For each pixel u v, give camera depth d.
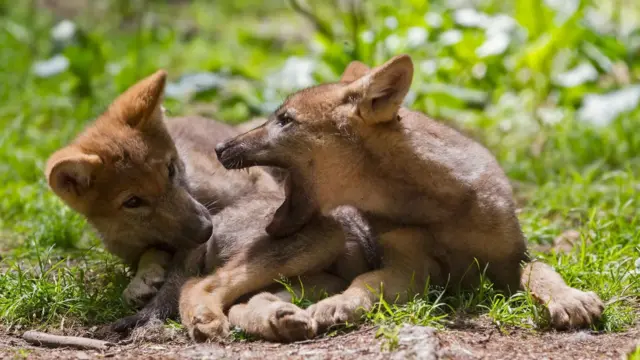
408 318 8.72
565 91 17.53
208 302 8.92
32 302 9.62
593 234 11.70
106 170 10.02
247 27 26.23
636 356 7.74
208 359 8.02
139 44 20.95
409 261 9.44
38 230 12.11
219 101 17.98
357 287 9.03
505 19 18.73
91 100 18.20
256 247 9.52
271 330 8.48
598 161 14.72
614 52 18.17
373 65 17.70
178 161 10.45
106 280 10.59
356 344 8.19
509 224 9.48
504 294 9.62
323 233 9.61
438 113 17.23
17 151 15.12
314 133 9.41
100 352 8.49
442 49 18.48
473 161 9.54
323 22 19.66
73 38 19.59
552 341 8.46
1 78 19.06
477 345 8.28
